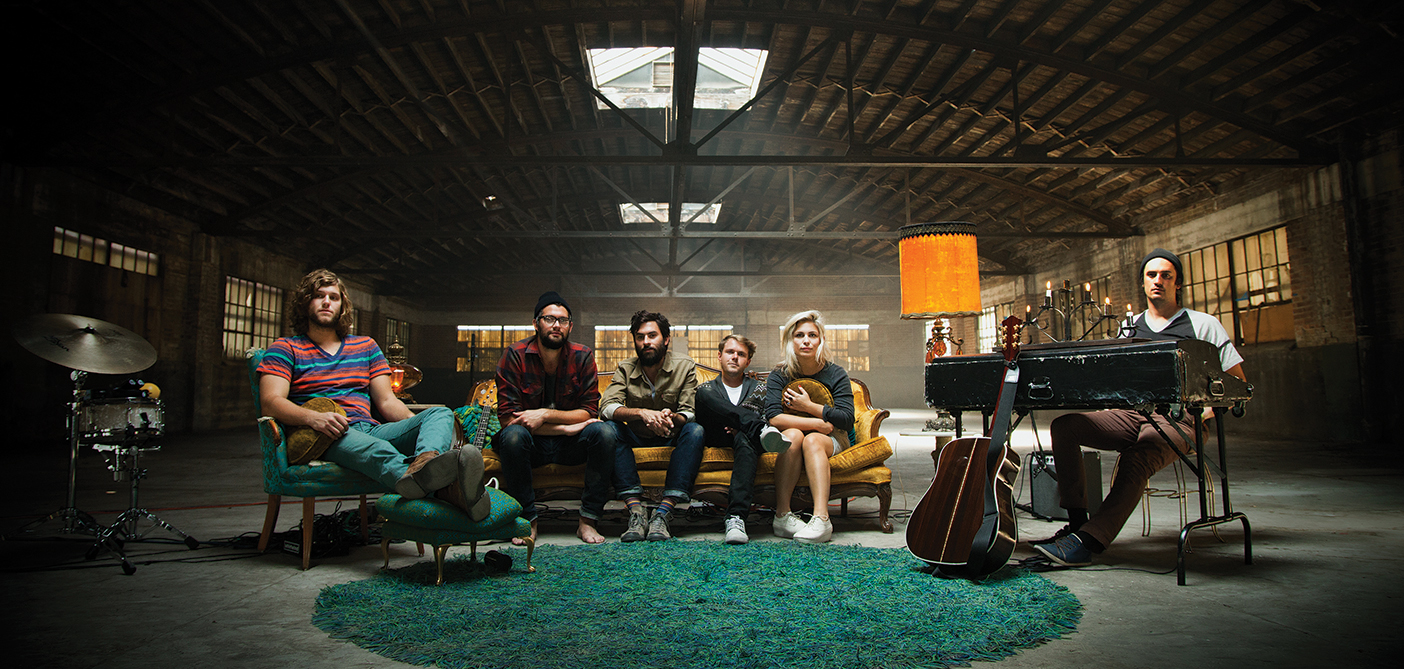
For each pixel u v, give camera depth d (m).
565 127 11.79
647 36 8.91
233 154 10.04
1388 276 7.97
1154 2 6.93
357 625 1.88
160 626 1.93
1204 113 8.46
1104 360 2.36
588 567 2.50
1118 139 9.84
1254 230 9.78
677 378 3.42
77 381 2.92
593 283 21.84
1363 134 8.19
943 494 2.52
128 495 4.82
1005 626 1.83
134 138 9.10
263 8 7.16
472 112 10.50
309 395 2.85
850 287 21.70
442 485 2.31
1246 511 3.85
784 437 3.01
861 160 8.55
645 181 14.66
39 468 6.47
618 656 1.61
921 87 9.71
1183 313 2.79
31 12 6.56
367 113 9.66
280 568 2.65
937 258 4.52
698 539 3.18
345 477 2.64
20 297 8.46
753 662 1.58
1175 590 2.25
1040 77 8.82
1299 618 1.95
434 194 13.00
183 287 11.42
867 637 1.75
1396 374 7.88
